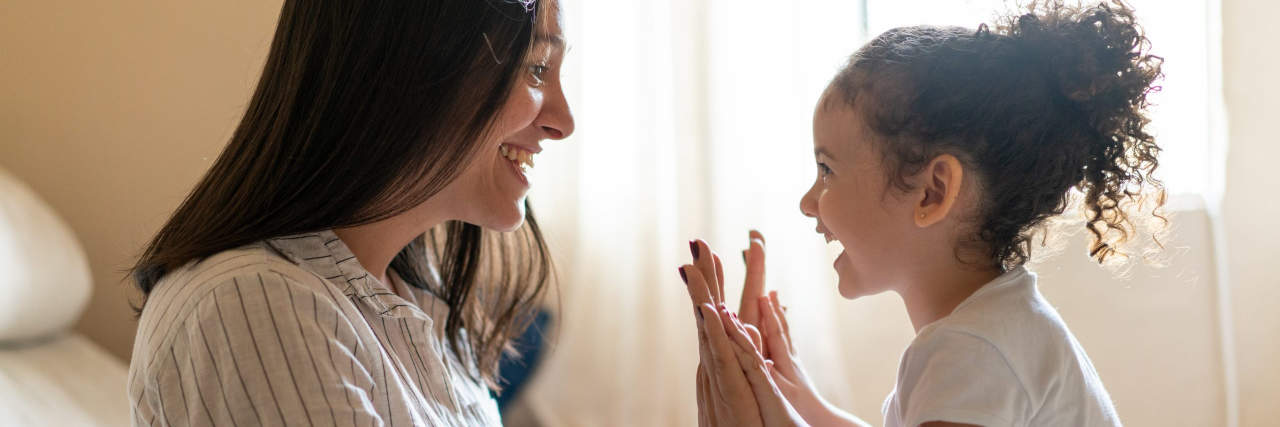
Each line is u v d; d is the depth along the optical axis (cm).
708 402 96
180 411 75
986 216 96
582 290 270
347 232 94
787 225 265
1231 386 250
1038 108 94
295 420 73
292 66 87
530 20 89
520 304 127
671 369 270
